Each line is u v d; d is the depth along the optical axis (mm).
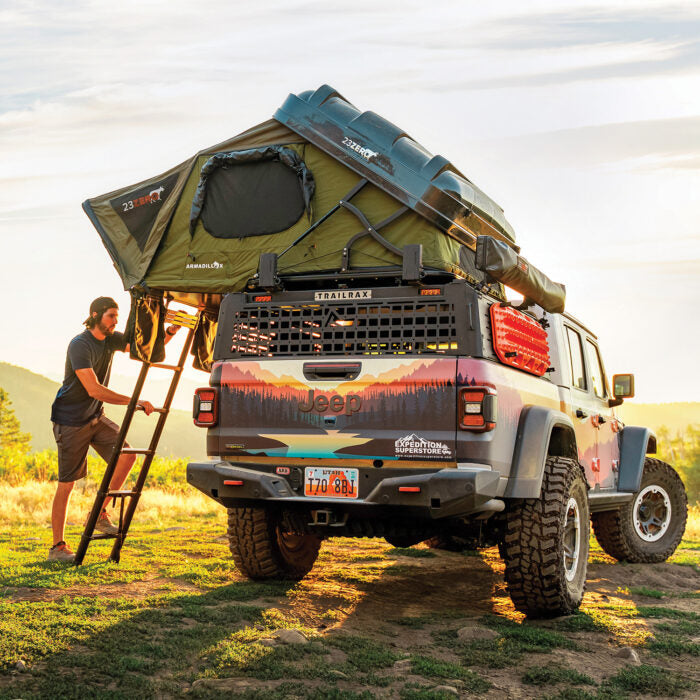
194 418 5574
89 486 15555
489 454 4883
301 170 5809
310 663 4047
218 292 6090
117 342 6926
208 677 3768
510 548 5258
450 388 4938
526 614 5438
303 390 5277
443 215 5371
